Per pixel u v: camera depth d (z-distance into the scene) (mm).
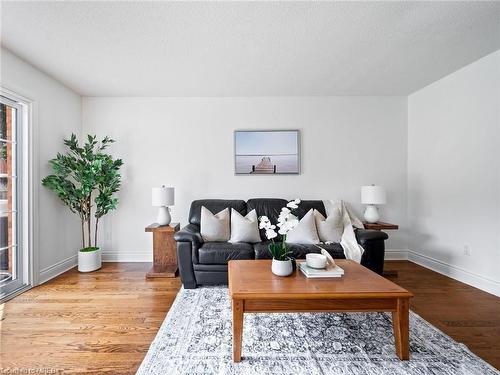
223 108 3473
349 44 2191
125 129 3451
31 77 2553
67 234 3102
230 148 3486
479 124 2490
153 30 1960
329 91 3322
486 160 2426
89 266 2992
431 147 3094
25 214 2512
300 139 3471
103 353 1523
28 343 1618
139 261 3436
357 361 1446
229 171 3482
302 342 1627
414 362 1436
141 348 1571
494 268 2357
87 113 3430
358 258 2479
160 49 2246
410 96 3441
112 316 1958
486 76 2414
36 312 2020
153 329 1782
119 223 3453
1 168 2361
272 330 1763
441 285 2574
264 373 1355
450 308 2076
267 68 2645
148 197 3459
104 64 2531
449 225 2838
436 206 3018
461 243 2688
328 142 3490
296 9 1726
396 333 1482
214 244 2568
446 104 2873
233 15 1784
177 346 1575
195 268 2455
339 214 2961
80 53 2316
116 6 1688
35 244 2568
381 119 3482
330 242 2734
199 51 2285
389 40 2133
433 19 1851
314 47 2234
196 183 3475
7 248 2379
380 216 3498
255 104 3477
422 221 3236
